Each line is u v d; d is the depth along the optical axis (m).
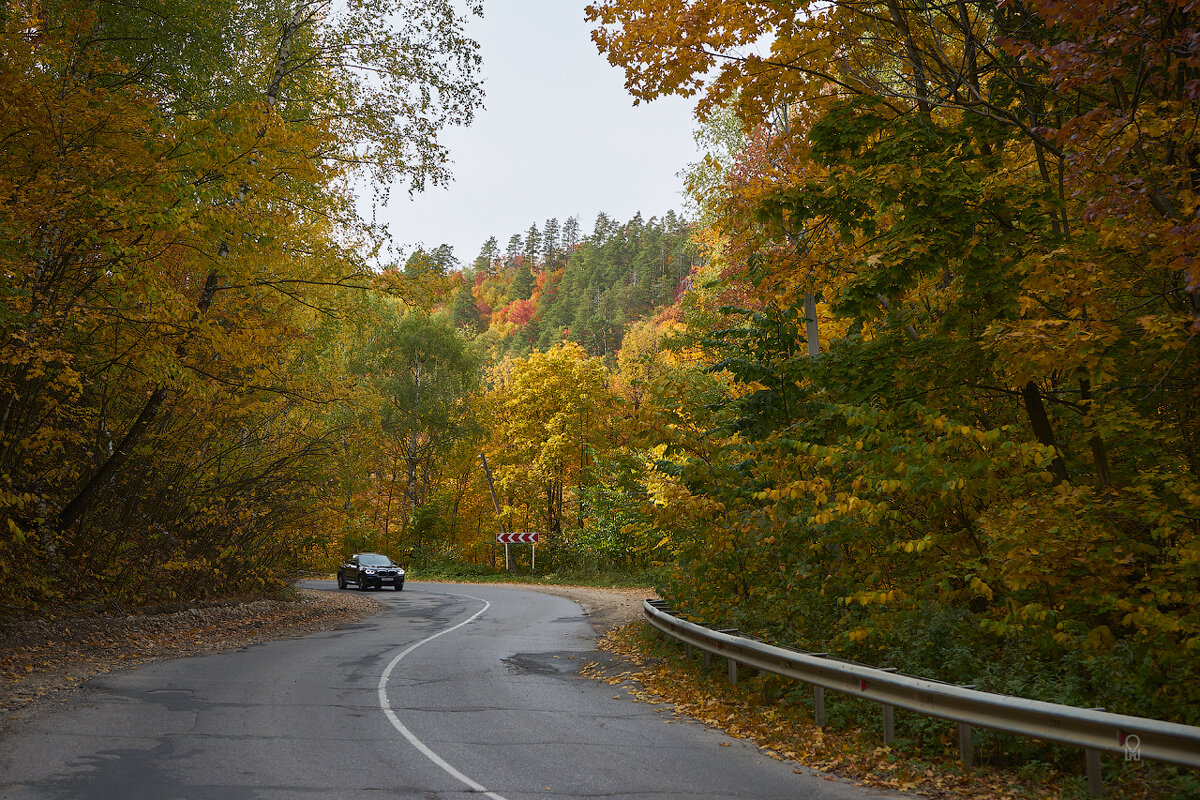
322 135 13.60
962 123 10.16
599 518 37.88
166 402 16.52
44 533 15.18
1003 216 9.64
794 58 10.06
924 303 12.01
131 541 17.30
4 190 9.71
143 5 14.09
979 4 9.81
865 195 9.75
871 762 6.79
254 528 20.48
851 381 10.65
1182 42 6.39
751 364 13.74
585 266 153.00
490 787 5.99
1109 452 9.07
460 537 53.72
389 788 5.90
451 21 17.19
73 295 11.74
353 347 29.67
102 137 10.97
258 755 6.77
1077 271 7.66
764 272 11.04
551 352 47.59
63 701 8.77
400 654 13.86
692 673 11.12
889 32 10.55
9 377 11.77
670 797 5.83
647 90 10.29
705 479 12.20
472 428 50.84
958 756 6.86
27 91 9.99
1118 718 5.30
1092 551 7.43
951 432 8.41
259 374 16.95
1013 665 7.44
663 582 15.04
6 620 12.69
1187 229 6.13
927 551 9.78
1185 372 8.52
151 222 10.59
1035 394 9.49
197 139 11.60
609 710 9.20
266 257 13.23
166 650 13.45
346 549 43.28
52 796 5.49
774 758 7.09
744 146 20.11
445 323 53.28
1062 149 8.11
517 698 9.87
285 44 17.03
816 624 10.23
